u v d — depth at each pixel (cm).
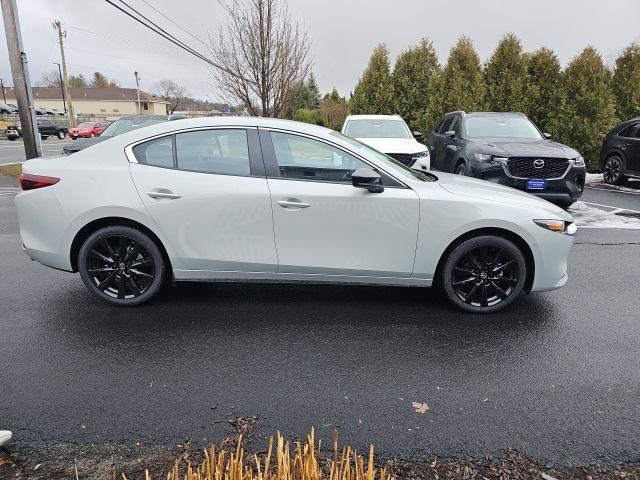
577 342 361
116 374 312
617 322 397
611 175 1194
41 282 484
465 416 270
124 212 394
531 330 380
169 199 392
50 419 265
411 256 397
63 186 398
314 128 410
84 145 1095
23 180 408
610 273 522
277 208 389
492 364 328
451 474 225
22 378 307
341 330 377
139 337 363
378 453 239
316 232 393
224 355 337
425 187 398
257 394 290
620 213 851
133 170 396
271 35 1417
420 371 318
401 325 387
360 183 375
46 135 3831
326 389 296
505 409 277
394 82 1909
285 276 405
